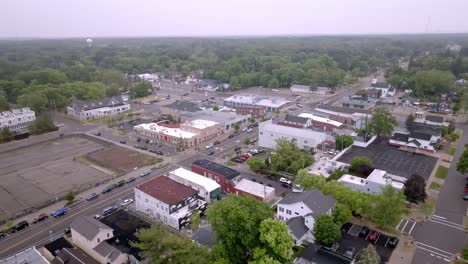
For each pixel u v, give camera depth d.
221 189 75.00
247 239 43.22
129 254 50.22
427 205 64.88
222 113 131.00
